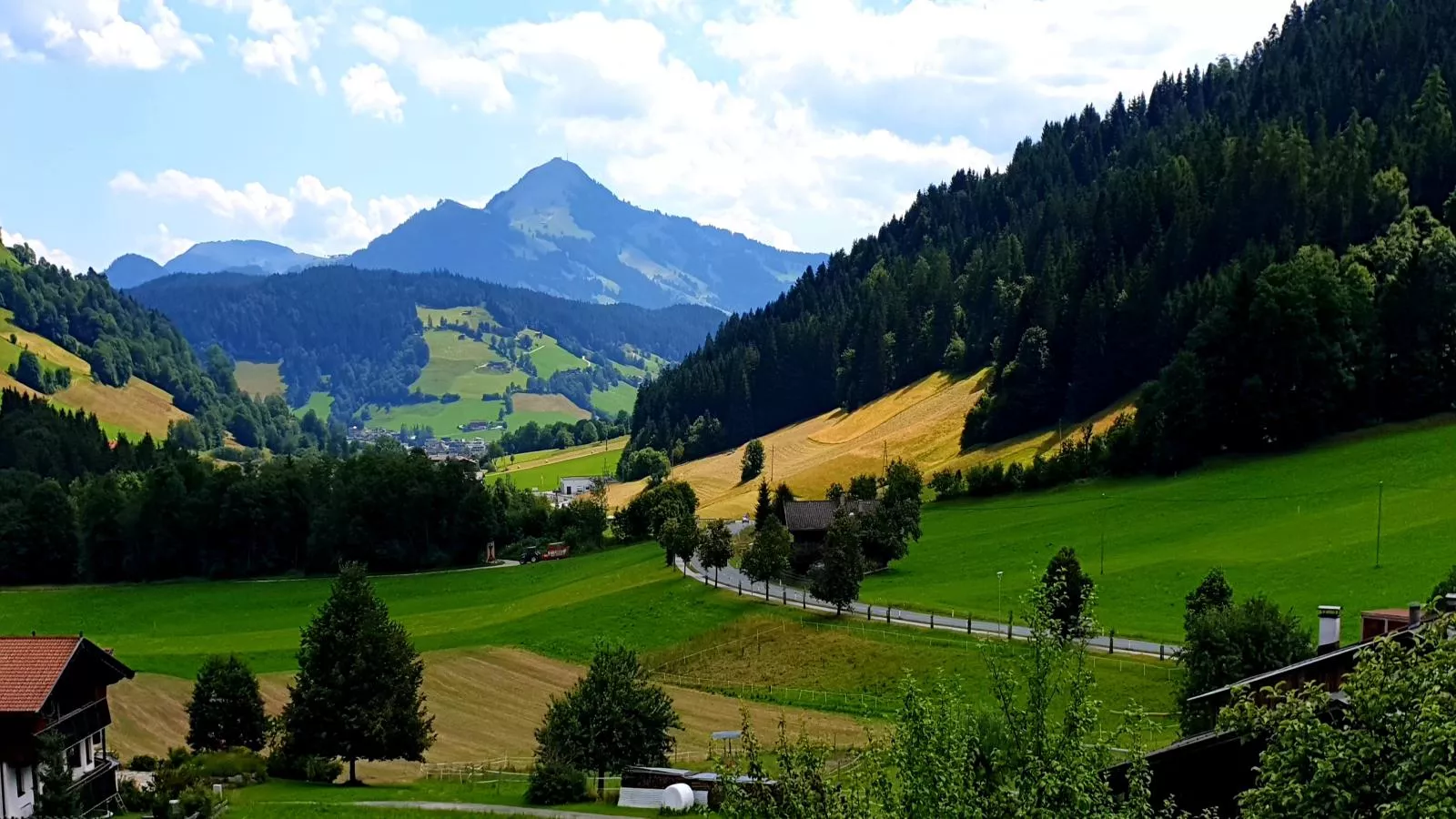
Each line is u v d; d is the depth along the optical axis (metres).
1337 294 145.75
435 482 179.62
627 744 64.19
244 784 65.00
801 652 97.19
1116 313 194.75
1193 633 61.16
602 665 66.25
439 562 177.38
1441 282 150.25
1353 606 84.06
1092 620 28.31
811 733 75.06
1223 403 146.25
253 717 76.06
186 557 172.12
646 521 182.62
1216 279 186.75
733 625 107.75
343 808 56.66
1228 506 126.44
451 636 117.44
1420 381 145.12
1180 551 112.69
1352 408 146.25
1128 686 75.00
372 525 176.75
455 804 58.28
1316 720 24.09
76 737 54.84
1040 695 26.69
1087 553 118.38
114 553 170.38
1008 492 158.12
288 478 180.00
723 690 91.44
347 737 66.31
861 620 101.94
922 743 26.77
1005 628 93.94
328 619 67.88
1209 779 34.62
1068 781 25.14
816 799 27.38
